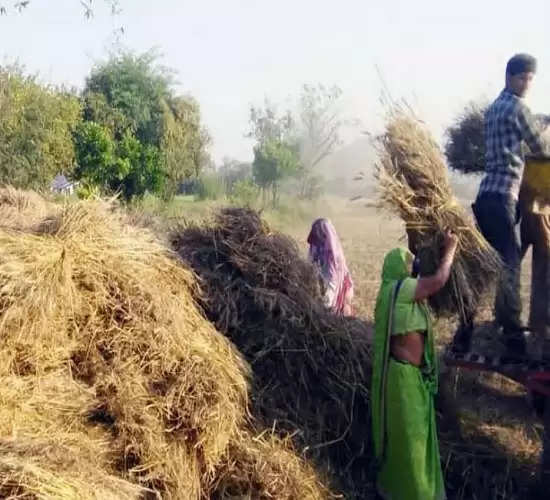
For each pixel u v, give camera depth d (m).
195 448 4.95
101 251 5.32
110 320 5.13
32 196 8.30
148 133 34.00
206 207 7.14
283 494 5.15
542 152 6.46
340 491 5.69
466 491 6.13
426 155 5.90
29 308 4.76
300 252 6.66
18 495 3.62
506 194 6.51
